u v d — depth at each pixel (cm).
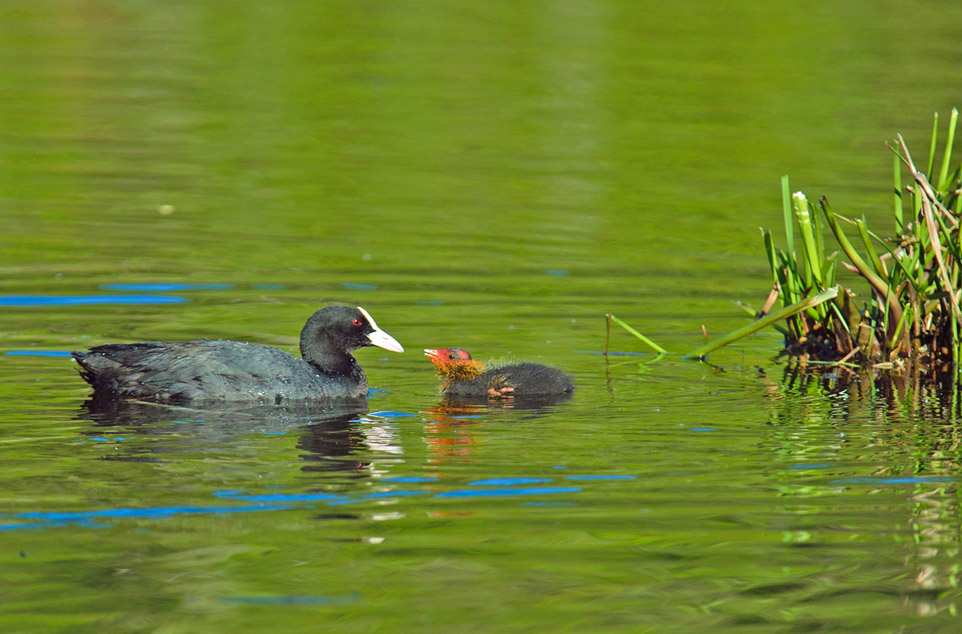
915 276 1614
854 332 1634
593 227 2205
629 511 1058
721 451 1210
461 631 866
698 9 4166
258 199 2325
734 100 3108
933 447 1230
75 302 1725
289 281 1856
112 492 1077
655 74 3356
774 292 1692
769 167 2592
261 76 3297
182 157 2595
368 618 885
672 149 2734
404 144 2745
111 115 2888
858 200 2323
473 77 3322
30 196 2297
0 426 1256
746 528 1030
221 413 1334
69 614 877
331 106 3034
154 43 3616
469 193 2403
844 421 1323
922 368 1584
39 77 3186
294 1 4247
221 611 888
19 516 1023
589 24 3959
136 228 2117
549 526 1027
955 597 925
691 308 1788
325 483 1111
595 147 2747
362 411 1355
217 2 4175
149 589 913
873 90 3150
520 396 1407
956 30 3819
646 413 1341
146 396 1385
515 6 4234
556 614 896
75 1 4100
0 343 1545
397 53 3569
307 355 1456
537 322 1708
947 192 1652
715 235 2175
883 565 972
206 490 1088
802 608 912
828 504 1079
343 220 2205
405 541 996
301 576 938
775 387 1466
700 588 932
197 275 1870
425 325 1678
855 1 4281
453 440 1242
